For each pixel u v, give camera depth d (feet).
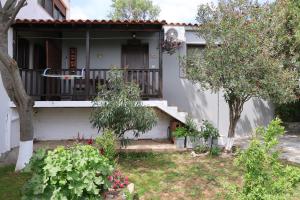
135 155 31.99
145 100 37.06
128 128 30.12
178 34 38.01
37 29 36.11
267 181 13.75
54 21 34.63
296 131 48.80
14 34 35.96
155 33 42.32
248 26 30.09
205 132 34.24
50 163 16.94
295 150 35.45
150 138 40.16
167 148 34.27
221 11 31.81
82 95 37.22
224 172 26.91
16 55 36.11
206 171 27.20
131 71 37.17
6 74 25.55
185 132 34.86
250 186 13.89
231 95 32.09
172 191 23.08
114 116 28.91
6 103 34.17
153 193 22.66
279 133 14.44
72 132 39.68
